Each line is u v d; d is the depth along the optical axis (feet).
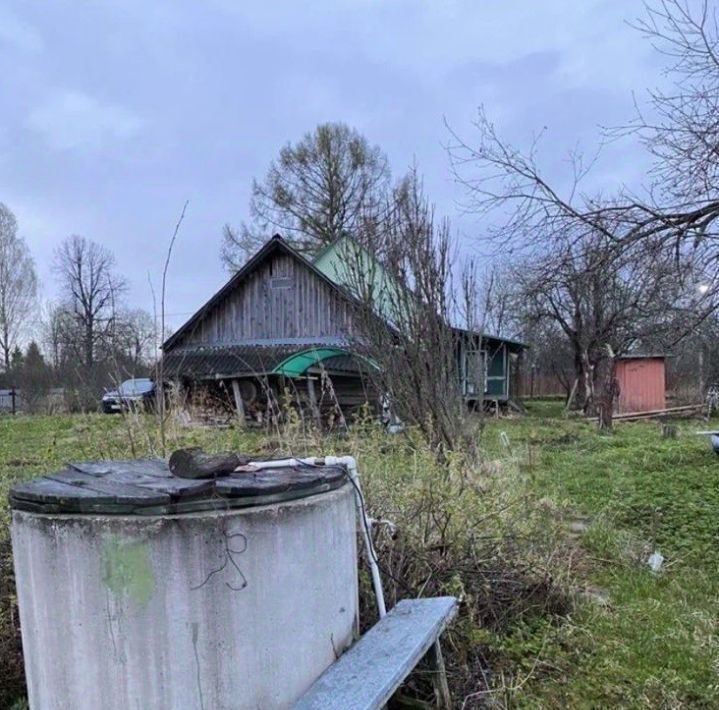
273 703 6.35
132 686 5.99
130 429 13.24
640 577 13.73
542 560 12.05
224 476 7.01
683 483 23.27
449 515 10.82
